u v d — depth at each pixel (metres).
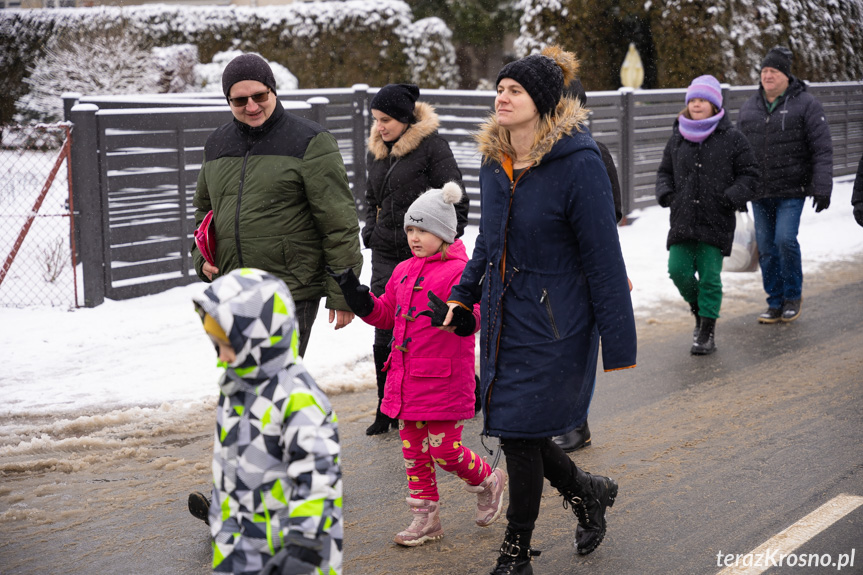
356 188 11.82
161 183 8.96
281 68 19.75
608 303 3.38
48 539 3.98
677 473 4.68
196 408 5.78
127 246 8.71
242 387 2.39
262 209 4.06
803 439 5.11
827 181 7.55
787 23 17.08
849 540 3.83
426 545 3.93
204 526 4.13
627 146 12.89
